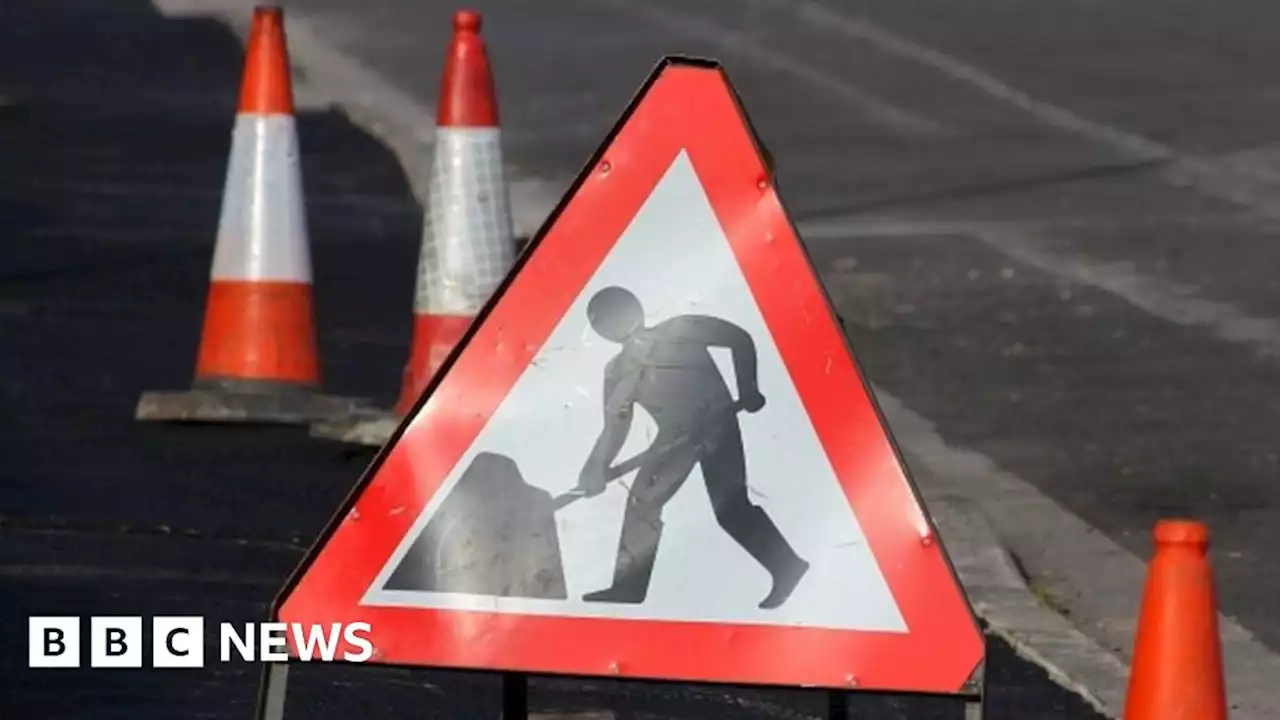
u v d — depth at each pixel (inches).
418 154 1224.2
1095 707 580.1
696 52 1519.4
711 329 410.6
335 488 694.5
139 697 536.4
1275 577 706.8
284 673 409.1
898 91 1414.9
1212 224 1141.7
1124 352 940.0
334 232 1059.3
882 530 406.3
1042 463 807.7
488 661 408.2
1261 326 979.3
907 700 574.2
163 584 602.9
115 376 802.2
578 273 411.5
